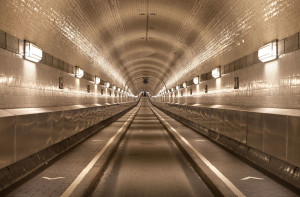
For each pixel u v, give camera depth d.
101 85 21.41
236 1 8.02
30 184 5.64
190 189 6.04
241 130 8.54
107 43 16.16
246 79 9.33
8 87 6.16
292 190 5.30
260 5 7.11
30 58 7.25
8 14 5.92
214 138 12.27
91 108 14.71
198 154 9.09
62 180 5.95
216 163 7.73
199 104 17.95
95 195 5.65
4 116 5.12
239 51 9.90
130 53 23.98
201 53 15.48
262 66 7.92
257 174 6.51
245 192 5.18
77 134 11.91
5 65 6.02
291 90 6.22
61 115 8.91
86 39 12.53
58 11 8.29
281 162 6.24
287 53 6.41
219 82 13.15
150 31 16.94
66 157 8.58
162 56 25.83
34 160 6.80
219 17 9.87
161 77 43.62
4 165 5.10
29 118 6.28
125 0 10.72
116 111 28.81
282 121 5.88
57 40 9.48
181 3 10.79
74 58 12.41
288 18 6.14
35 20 7.24
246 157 8.20
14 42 6.49
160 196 5.57
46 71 8.87
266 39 7.58
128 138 14.59
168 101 41.19
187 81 23.42
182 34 15.00
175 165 8.39
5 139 5.12
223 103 12.41
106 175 7.21
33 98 7.71
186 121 21.22
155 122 25.67
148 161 8.95
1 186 5.08
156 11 12.52
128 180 6.73
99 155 8.90
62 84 10.80
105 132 16.00
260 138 7.06
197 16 11.28
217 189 5.47
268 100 7.50
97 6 10.22
